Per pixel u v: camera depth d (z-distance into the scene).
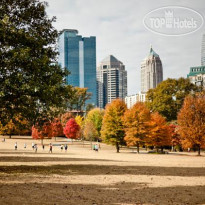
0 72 20.77
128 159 40.44
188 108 51.47
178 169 28.42
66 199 14.06
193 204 14.11
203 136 50.06
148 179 21.56
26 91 21.47
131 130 55.59
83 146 79.75
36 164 30.52
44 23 26.00
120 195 15.57
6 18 20.80
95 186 18.12
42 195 14.66
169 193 16.53
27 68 21.94
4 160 34.56
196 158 44.66
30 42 22.39
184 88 77.25
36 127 26.00
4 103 22.41
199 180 21.64
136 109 56.50
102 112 108.81
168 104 75.06
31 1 25.17
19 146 71.50
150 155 51.50
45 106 23.89
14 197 13.80
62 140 101.62
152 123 55.97
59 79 23.16
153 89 81.06
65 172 24.58
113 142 59.75
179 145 75.00
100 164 31.98
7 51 21.06
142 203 13.88
